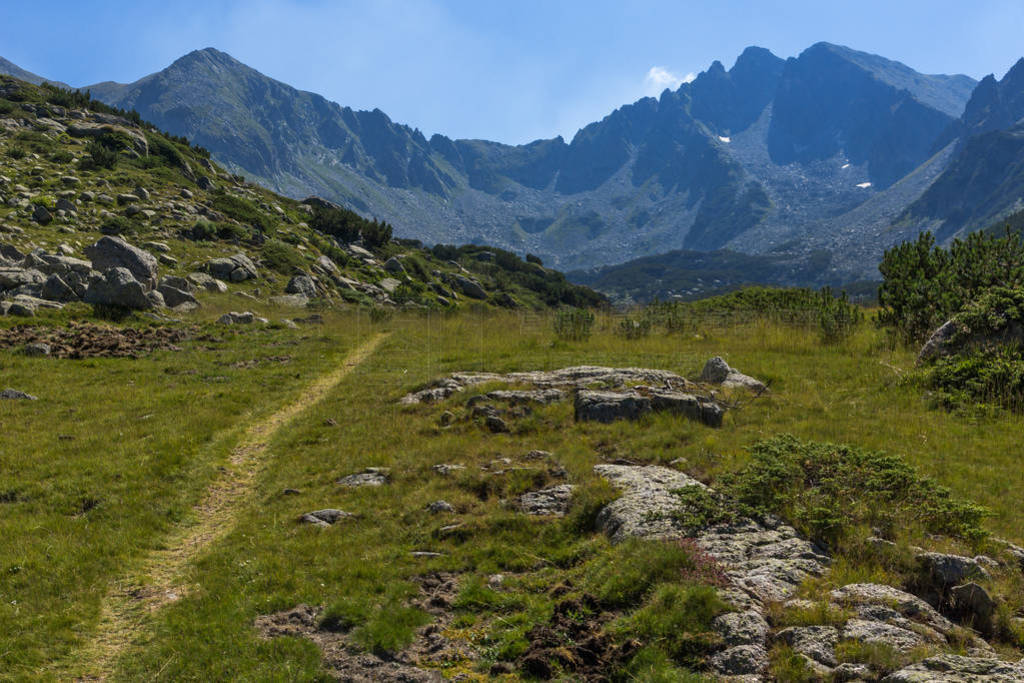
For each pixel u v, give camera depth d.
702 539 8.88
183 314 31.38
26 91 62.62
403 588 8.91
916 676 5.49
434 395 17.81
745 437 13.61
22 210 38.41
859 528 8.80
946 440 13.31
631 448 13.34
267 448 15.55
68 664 7.92
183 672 7.50
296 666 7.29
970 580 7.45
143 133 63.16
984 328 17.20
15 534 10.93
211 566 10.18
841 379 18.22
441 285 61.19
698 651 6.55
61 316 27.02
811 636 6.44
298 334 29.02
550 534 10.22
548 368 20.47
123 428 16.05
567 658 6.75
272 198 71.25
